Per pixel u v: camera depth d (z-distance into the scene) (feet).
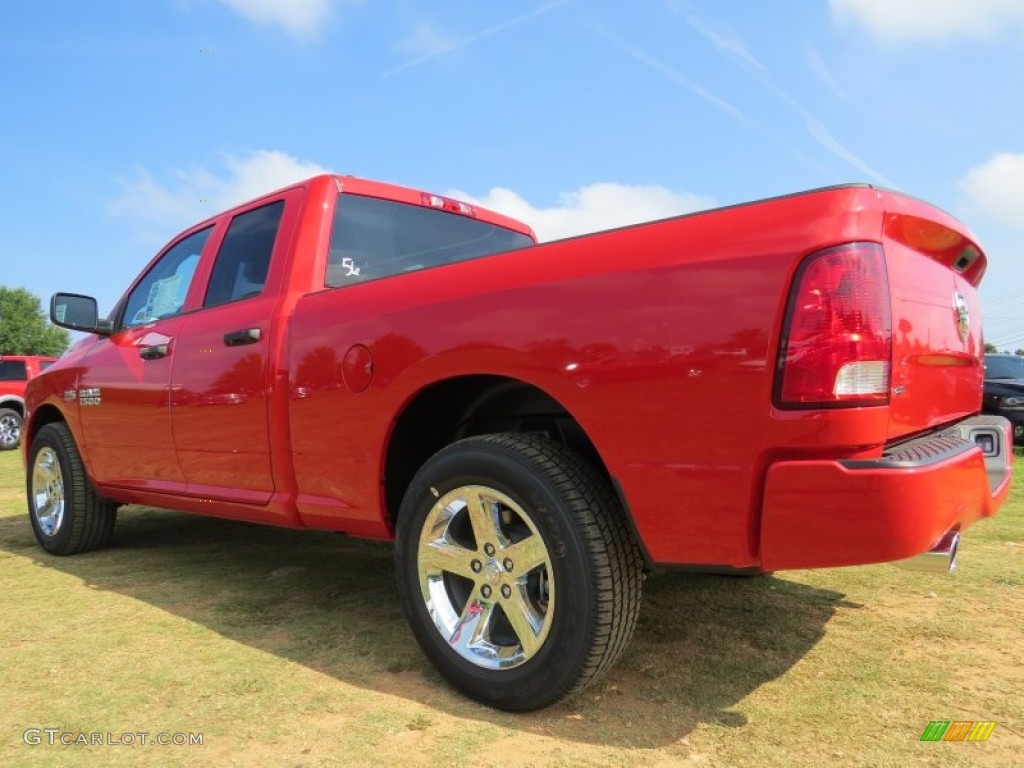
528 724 7.40
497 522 7.87
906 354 6.80
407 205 12.87
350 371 9.21
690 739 7.07
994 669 8.66
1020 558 13.58
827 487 5.95
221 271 12.61
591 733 7.20
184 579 13.07
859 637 9.70
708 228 6.69
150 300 14.58
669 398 6.61
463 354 7.97
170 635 10.05
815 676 8.49
